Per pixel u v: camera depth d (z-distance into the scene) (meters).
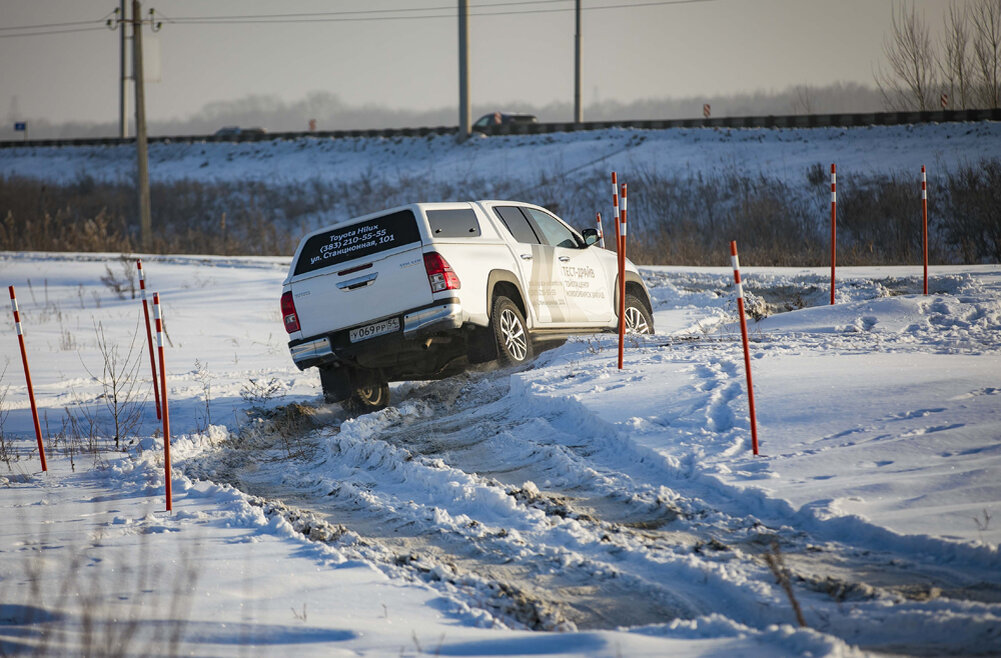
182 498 29.00
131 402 46.88
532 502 25.11
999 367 33.06
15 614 18.16
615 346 43.59
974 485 21.84
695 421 29.72
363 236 39.94
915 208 133.75
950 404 28.19
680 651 14.59
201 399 46.75
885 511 21.20
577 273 47.06
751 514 22.69
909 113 197.38
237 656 15.56
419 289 38.47
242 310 83.69
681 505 23.70
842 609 16.48
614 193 37.97
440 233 39.56
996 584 17.22
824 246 135.50
